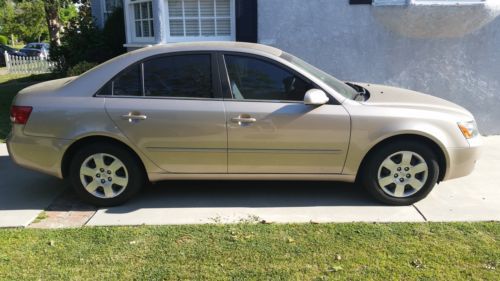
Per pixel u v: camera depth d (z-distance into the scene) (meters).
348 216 4.42
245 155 4.48
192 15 7.81
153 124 4.41
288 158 4.48
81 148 4.53
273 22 7.37
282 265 3.52
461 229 4.11
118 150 4.52
